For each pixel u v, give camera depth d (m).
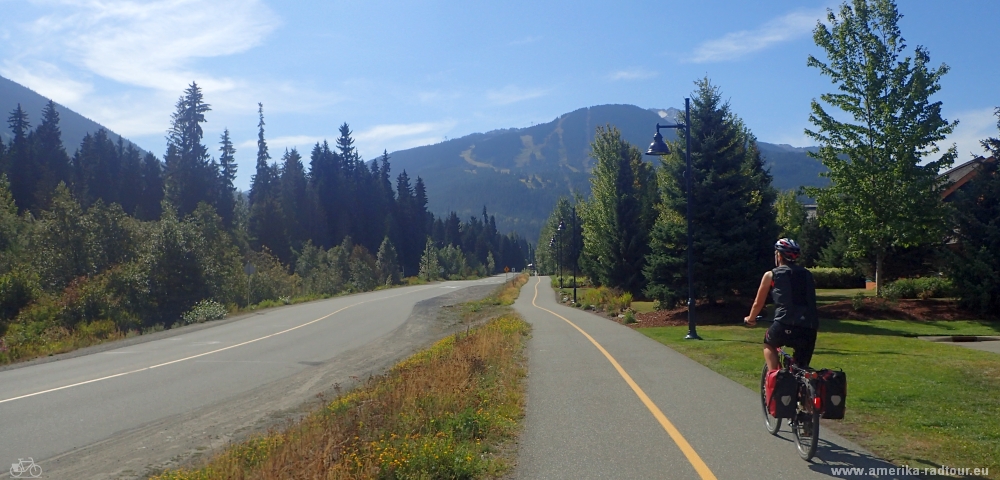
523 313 29.94
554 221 76.94
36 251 39.09
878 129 24.53
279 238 88.69
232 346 21.41
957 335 18.81
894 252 30.00
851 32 24.75
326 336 24.41
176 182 85.12
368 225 112.25
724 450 6.63
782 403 6.39
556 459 6.50
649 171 46.44
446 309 36.81
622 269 39.09
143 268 36.66
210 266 39.84
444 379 10.09
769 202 27.14
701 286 24.73
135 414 11.27
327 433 7.64
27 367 17.23
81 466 8.27
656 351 14.38
